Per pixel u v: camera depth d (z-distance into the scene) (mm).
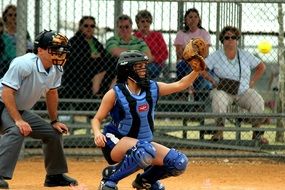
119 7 29938
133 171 15188
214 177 22281
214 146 27031
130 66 15000
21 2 25516
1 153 17312
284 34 30234
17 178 21266
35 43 17391
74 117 29344
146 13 28797
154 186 15711
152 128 15469
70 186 18438
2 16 28438
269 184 20734
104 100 15094
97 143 14875
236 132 27609
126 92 15023
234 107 27766
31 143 27328
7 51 27938
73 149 27609
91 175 22406
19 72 17156
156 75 28562
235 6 29797
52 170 18391
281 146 27469
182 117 26938
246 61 27266
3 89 17250
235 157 26562
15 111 17297
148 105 15172
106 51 28094
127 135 15258
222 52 27172
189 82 15406
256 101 27312
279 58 29281
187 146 27516
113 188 15219
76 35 28047
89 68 28047
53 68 17656
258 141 27422
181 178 21734
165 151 14992
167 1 26469
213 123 29859
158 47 28859
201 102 27766
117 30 28219
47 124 18062
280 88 29250
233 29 27141
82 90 28078
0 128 17922
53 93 18078
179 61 27516
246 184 20562
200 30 28172
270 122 29938
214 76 27125
